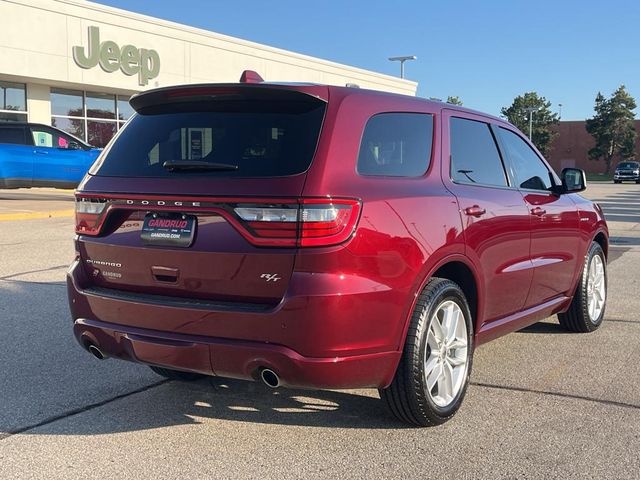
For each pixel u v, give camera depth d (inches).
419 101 161.8
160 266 137.5
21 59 808.9
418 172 152.2
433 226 144.9
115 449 139.8
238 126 138.6
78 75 871.1
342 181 128.8
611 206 929.5
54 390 174.7
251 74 155.7
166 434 147.7
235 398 170.4
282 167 128.7
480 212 163.0
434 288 145.8
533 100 3149.6
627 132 2999.5
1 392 172.9
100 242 147.5
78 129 943.7
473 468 130.6
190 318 131.7
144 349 137.0
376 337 131.7
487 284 167.9
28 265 346.9
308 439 144.9
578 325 231.9
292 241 124.0
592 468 130.1
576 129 3235.7
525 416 157.1
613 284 324.8
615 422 153.1
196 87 141.0
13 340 218.8
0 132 629.9
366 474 128.5
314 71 1306.6
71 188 663.8
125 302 140.0
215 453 138.0
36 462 133.3
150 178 140.7
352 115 137.9
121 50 922.7
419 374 141.5
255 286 127.3
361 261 127.7
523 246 184.7
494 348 215.5
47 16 831.7
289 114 136.7
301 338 123.7
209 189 130.5
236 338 128.2
